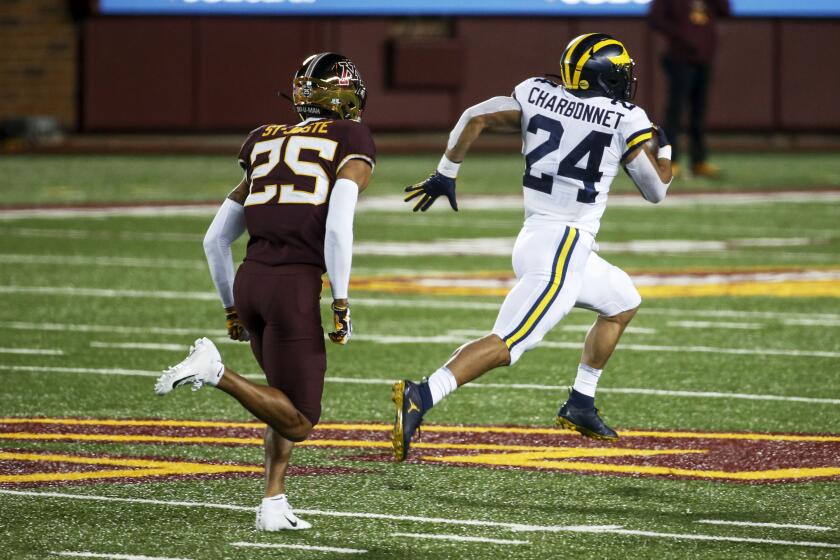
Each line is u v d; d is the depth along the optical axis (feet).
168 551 63.00
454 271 157.48
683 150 327.06
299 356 64.39
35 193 238.68
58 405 93.97
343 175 64.59
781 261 165.58
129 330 122.01
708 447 83.15
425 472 77.46
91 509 69.72
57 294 140.36
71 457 80.28
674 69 256.93
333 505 70.74
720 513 69.46
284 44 338.34
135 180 263.70
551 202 74.49
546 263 72.59
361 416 91.61
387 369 106.83
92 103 341.00
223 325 124.98
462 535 65.62
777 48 343.87
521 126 76.23
